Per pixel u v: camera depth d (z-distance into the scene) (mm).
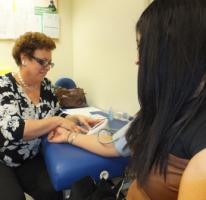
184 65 604
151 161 675
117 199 973
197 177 424
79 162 1088
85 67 2801
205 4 583
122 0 2039
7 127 1265
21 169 1491
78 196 974
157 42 634
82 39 2809
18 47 1510
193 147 562
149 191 733
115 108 2277
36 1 2777
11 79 1467
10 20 2699
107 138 1146
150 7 660
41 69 1521
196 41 586
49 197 1363
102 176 1103
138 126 779
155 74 653
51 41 1584
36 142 1485
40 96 1606
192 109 604
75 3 2902
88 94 2783
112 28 2215
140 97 717
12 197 1198
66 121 1395
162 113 652
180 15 595
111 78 2305
